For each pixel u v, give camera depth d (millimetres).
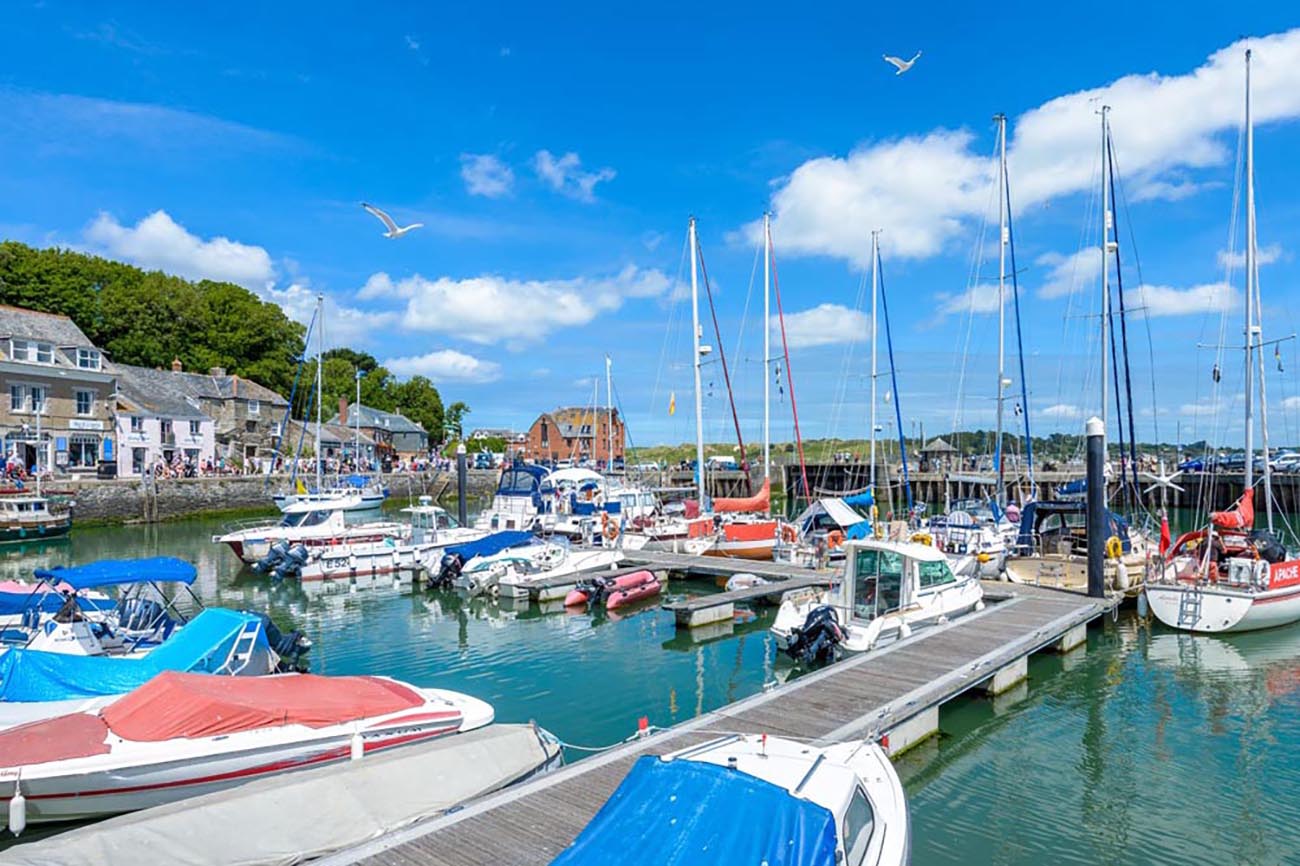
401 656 18188
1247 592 18797
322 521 32406
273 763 10078
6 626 16484
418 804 8695
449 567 25812
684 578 27391
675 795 6121
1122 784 11367
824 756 7633
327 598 24922
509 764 9711
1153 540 27828
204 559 32625
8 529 36562
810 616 16562
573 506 35000
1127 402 28250
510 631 20578
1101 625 20125
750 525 29438
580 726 13656
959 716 13898
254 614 14328
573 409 97500
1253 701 14867
